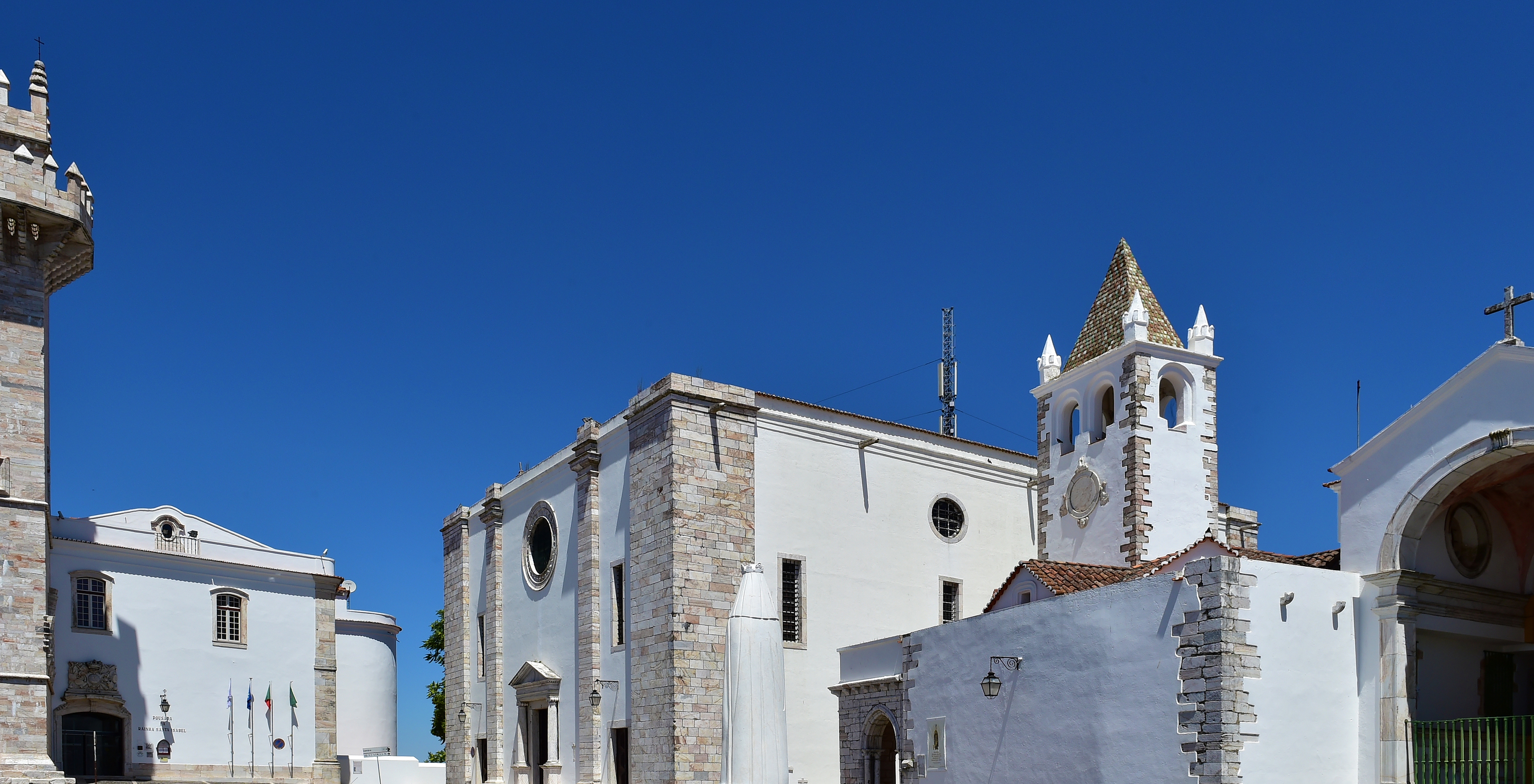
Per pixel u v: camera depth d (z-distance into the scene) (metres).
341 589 75.44
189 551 60.00
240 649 60.34
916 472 46.25
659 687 39.88
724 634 40.41
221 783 57.22
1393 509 26.36
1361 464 27.36
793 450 43.41
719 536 40.88
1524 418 23.98
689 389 41.12
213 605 59.94
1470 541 28.30
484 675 54.41
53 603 53.19
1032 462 49.53
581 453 46.38
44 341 42.75
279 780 59.53
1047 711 28.66
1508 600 27.98
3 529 39.62
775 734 22.80
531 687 48.25
